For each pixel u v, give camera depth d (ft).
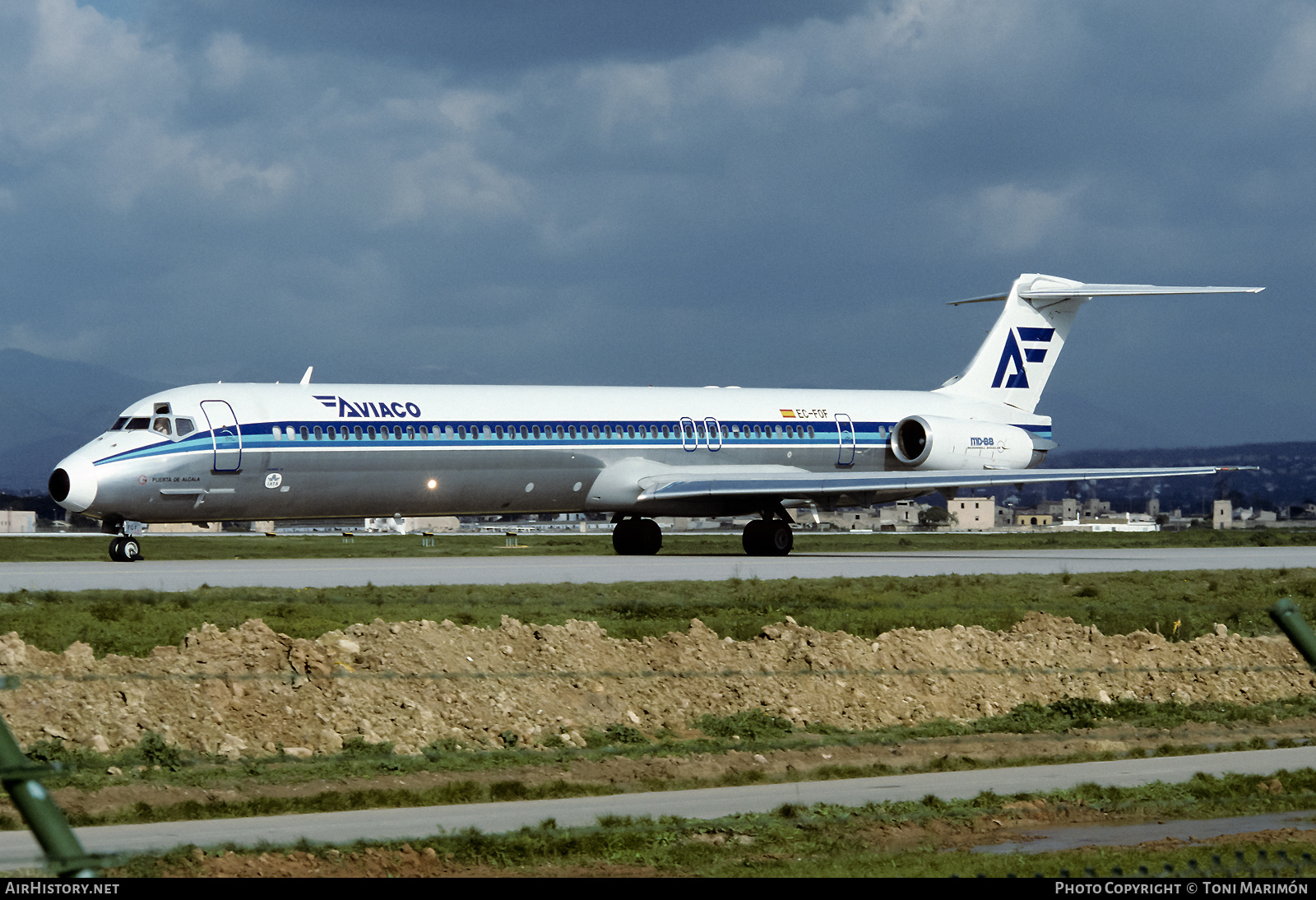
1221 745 256.52
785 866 158.92
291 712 252.62
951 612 409.90
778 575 548.31
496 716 266.16
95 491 526.16
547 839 169.78
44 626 328.90
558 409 634.02
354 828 177.17
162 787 207.51
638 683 294.25
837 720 288.10
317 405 569.64
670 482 641.40
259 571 534.78
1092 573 586.86
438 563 613.52
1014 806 191.72
